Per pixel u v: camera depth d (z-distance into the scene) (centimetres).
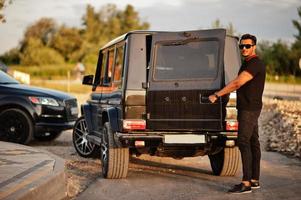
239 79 632
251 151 664
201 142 695
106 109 766
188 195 621
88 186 679
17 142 1071
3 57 7394
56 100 1102
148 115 690
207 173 795
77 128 973
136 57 703
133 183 699
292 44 5472
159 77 692
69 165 848
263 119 1625
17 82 1159
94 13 7462
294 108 1792
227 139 689
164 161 915
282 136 1195
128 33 713
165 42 695
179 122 689
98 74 932
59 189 596
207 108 687
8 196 487
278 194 627
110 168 720
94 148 933
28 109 1077
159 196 616
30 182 550
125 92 691
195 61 695
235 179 739
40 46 7112
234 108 694
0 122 1067
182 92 687
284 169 820
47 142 1185
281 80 5181
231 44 726
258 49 5647
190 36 696
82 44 7050
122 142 692
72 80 5303
